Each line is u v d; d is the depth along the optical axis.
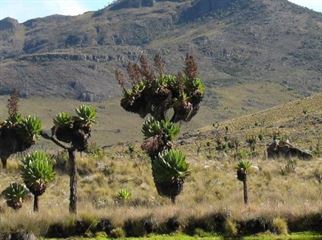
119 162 41.38
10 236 22.05
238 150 77.19
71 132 28.05
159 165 28.67
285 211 24.22
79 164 38.81
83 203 30.66
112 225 23.52
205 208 24.86
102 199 33.03
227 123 197.62
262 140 104.94
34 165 27.08
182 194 35.09
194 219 23.83
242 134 141.62
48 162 28.75
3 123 31.80
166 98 32.25
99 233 23.22
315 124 132.12
